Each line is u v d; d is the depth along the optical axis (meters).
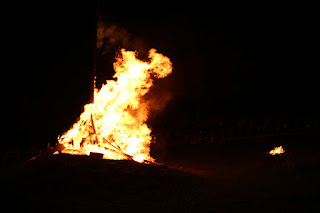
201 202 5.87
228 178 8.17
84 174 7.26
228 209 5.41
